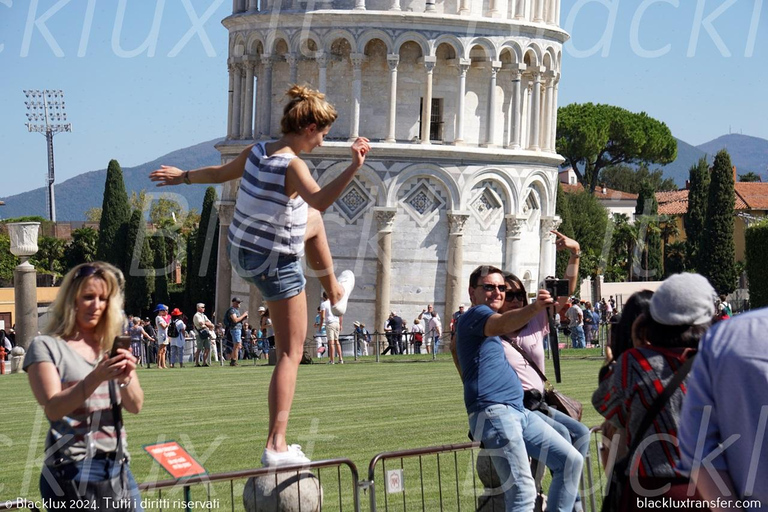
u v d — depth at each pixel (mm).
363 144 8695
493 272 10711
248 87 68125
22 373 39562
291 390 9445
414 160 64438
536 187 69250
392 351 55094
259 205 8945
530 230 69250
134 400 8422
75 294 8094
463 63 64688
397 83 65188
